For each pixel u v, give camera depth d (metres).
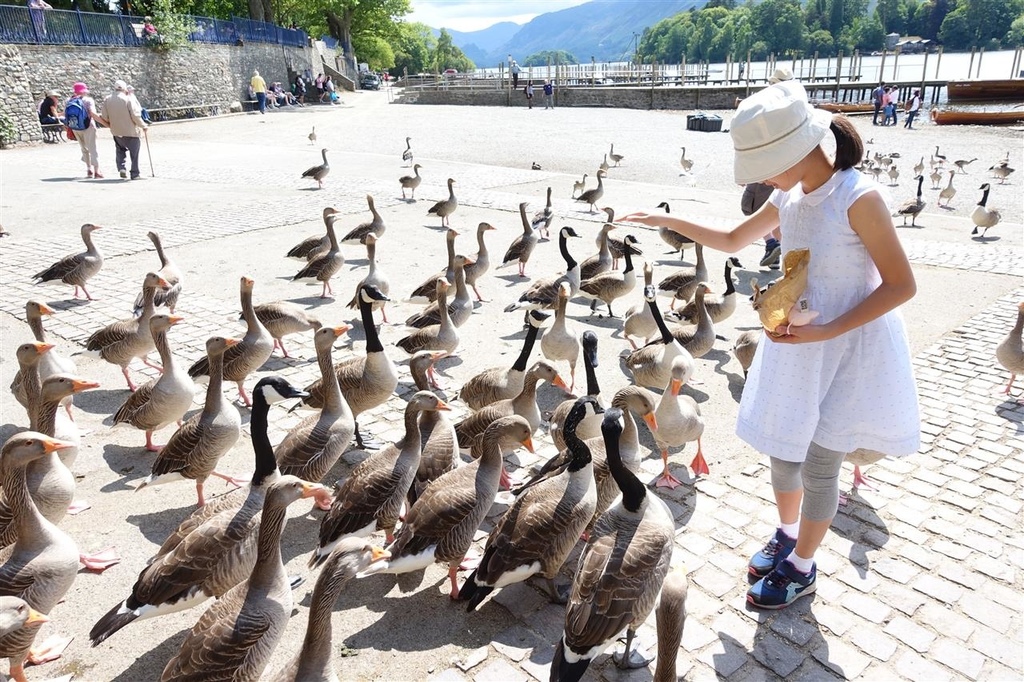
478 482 5.94
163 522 6.84
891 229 4.23
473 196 23.28
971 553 6.23
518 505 5.74
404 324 12.27
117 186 23.92
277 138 40.38
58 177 25.19
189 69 51.28
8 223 18.45
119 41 44.06
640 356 9.44
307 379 9.99
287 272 14.91
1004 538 6.43
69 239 16.97
